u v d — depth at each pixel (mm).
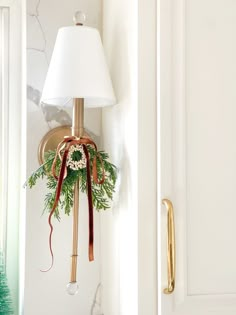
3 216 1234
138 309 877
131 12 944
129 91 958
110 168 1043
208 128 899
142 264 883
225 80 908
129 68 959
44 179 1155
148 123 890
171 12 891
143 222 886
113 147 1095
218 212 898
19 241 1248
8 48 1240
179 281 878
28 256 1139
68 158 996
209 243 894
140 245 884
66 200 1042
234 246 904
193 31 899
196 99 896
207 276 892
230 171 905
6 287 1098
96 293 1191
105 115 1177
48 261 1154
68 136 1056
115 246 1064
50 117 1163
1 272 1110
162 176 876
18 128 1252
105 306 1153
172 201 880
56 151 1030
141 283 881
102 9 1222
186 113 892
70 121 1177
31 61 1157
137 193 887
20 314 1203
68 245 1170
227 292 898
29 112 1151
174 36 891
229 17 913
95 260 1197
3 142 1238
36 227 1146
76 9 1197
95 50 996
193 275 887
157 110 889
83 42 986
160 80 879
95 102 1083
